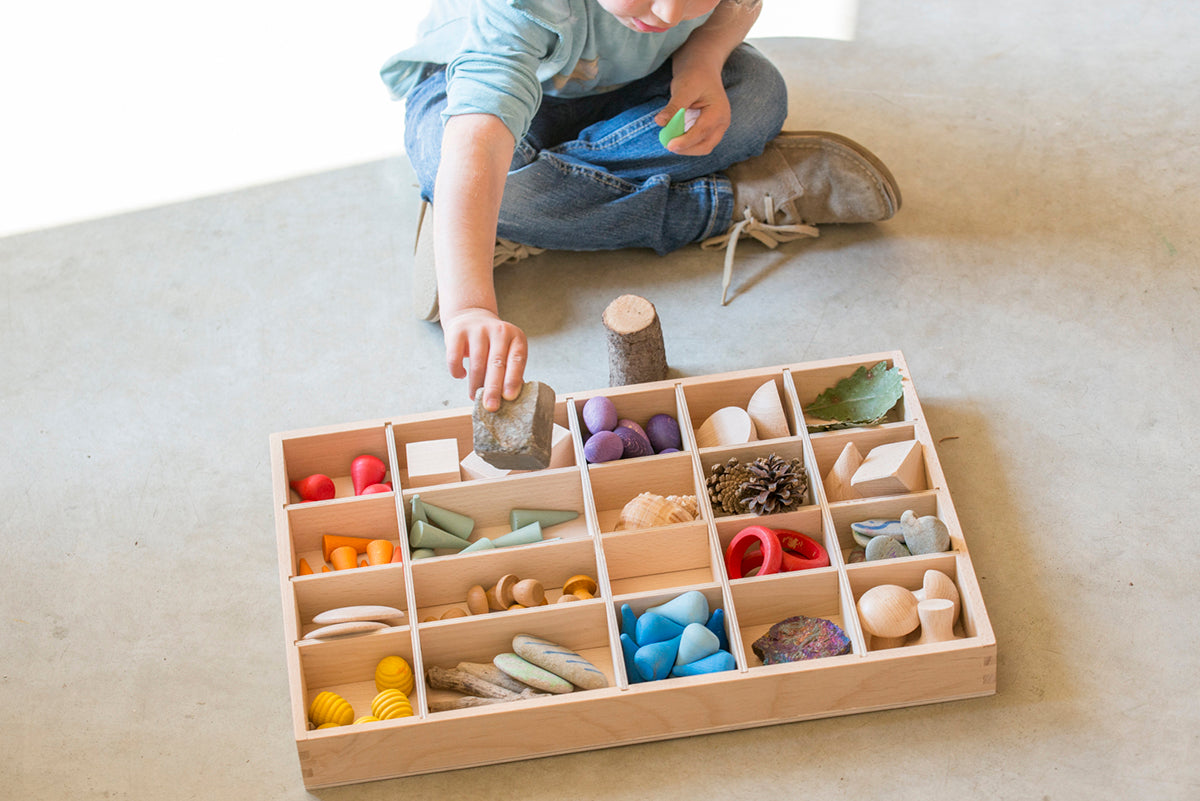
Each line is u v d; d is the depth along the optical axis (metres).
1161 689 1.65
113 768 1.67
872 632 1.63
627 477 1.80
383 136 2.47
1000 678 1.67
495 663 1.66
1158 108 2.37
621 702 1.59
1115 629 1.71
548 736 1.60
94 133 2.53
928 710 1.65
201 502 1.94
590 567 1.75
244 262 2.26
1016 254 2.16
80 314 2.20
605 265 2.20
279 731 1.69
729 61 2.12
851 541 1.77
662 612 1.66
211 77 2.63
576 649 1.71
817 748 1.62
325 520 1.78
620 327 1.84
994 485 1.87
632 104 2.16
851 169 2.12
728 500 1.74
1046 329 2.05
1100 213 2.21
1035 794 1.57
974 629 1.62
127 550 1.89
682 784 1.61
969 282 2.13
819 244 2.21
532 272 2.19
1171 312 2.06
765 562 1.67
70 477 1.98
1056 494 1.85
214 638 1.78
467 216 1.65
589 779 1.62
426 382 2.06
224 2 2.79
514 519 1.80
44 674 1.76
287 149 2.46
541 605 1.71
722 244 2.21
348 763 1.59
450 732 1.58
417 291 2.10
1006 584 1.76
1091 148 2.31
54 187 2.43
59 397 2.08
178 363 2.12
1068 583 1.76
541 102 2.15
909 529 1.69
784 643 1.64
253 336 2.15
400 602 1.73
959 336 2.06
